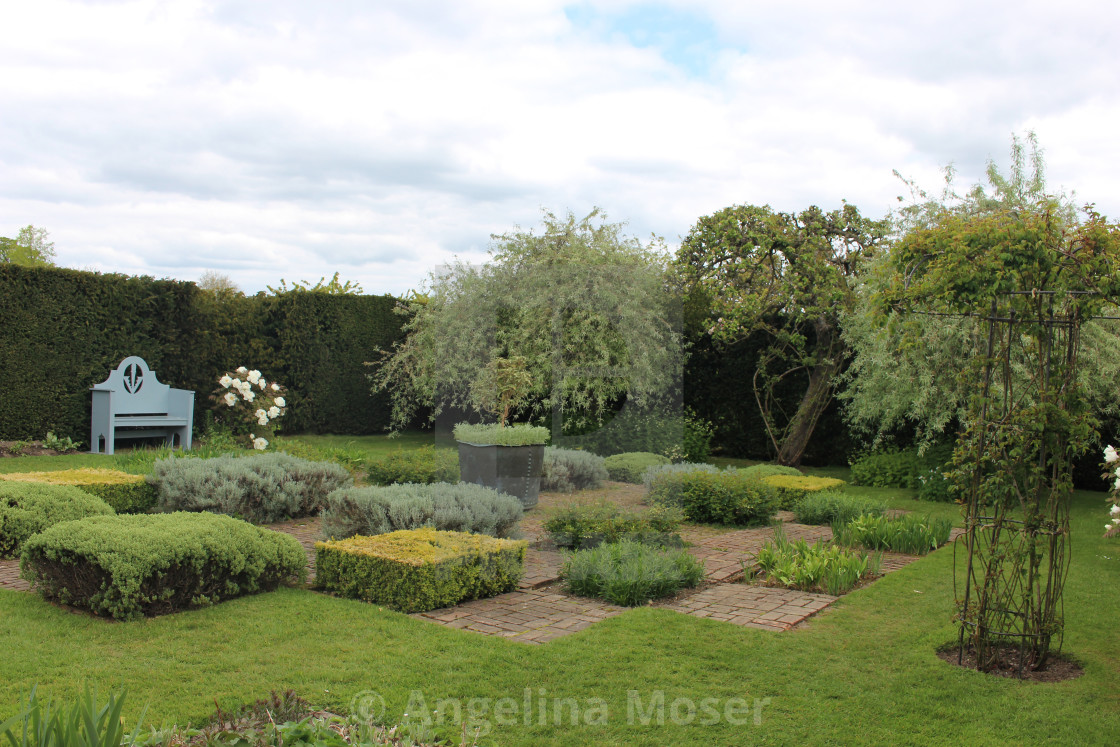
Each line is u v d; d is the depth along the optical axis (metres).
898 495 9.41
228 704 2.83
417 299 14.85
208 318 12.99
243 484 6.85
